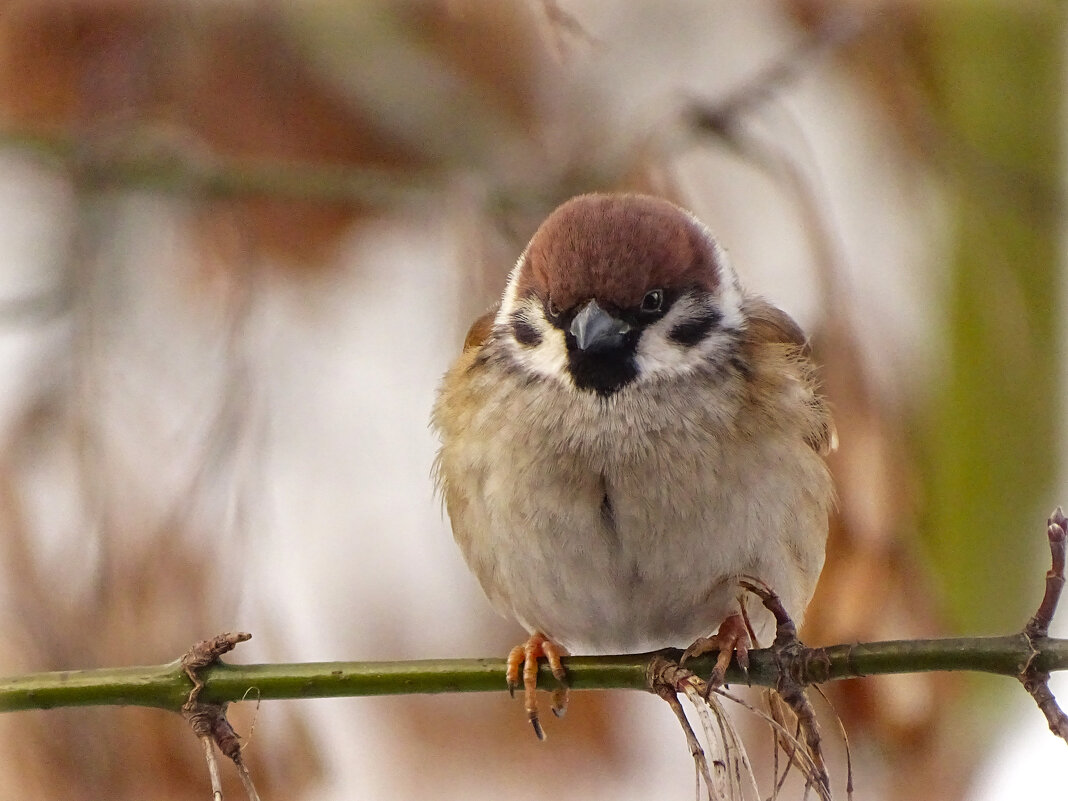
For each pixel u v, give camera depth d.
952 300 8.79
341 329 9.64
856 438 7.52
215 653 6.32
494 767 8.82
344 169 9.32
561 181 9.24
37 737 7.09
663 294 7.76
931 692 7.57
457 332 8.45
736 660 6.73
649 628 8.23
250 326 8.48
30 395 7.82
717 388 7.69
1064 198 8.78
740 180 9.42
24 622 7.19
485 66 9.26
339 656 8.81
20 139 8.98
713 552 7.67
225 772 7.32
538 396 7.80
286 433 9.15
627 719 8.93
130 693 6.28
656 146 8.90
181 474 7.68
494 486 7.85
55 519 7.50
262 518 7.91
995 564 8.44
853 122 9.55
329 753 8.02
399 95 9.19
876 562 7.38
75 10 9.09
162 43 9.27
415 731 8.93
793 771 7.40
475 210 8.84
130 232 8.86
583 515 7.69
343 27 9.11
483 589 8.33
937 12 8.88
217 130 9.31
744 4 9.93
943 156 8.85
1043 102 8.85
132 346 8.30
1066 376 8.82
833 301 7.75
